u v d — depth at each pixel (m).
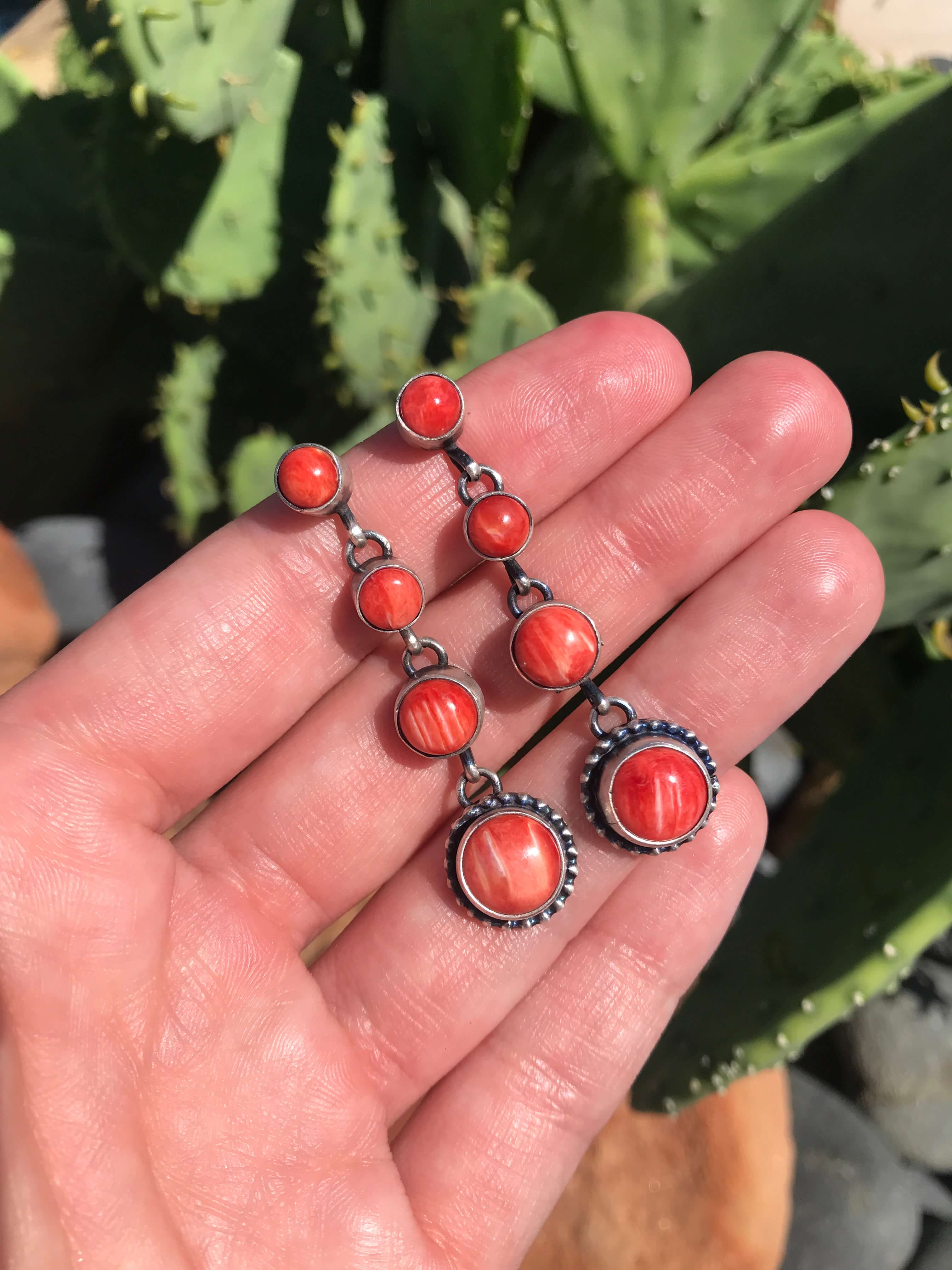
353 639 0.11
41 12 0.27
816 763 0.19
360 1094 0.10
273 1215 0.09
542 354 0.11
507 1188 0.10
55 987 0.08
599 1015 0.11
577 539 0.11
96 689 0.10
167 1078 0.09
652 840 0.10
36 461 0.20
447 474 0.11
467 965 0.10
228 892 0.10
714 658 0.10
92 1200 0.07
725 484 0.10
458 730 0.10
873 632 0.16
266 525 0.10
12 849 0.08
